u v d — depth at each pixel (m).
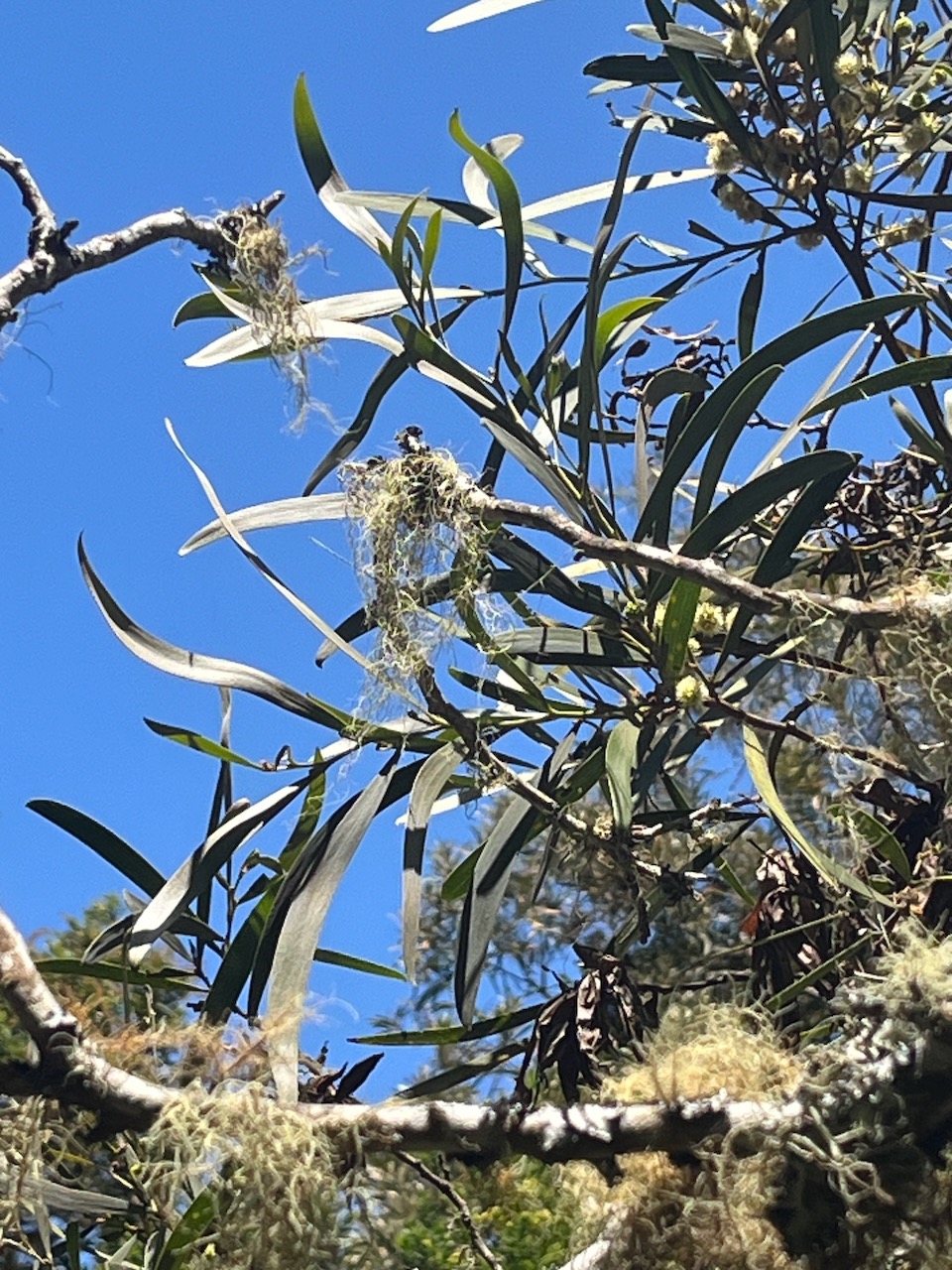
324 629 0.42
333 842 0.43
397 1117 0.34
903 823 0.45
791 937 0.45
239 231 0.48
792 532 0.43
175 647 0.46
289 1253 0.33
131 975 0.43
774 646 0.45
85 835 0.46
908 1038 0.31
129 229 0.46
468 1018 0.40
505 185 0.45
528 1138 0.34
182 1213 0.36
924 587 0.42
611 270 0.46
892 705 0.43
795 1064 0.35
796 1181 0.32
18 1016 0.34
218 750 0.47
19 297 0.43
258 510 0.46
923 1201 0.31
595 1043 0.42
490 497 0.42
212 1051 0.36
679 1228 0.33
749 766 0.42
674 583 0.42
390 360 0.47
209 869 0.45
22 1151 0.34
